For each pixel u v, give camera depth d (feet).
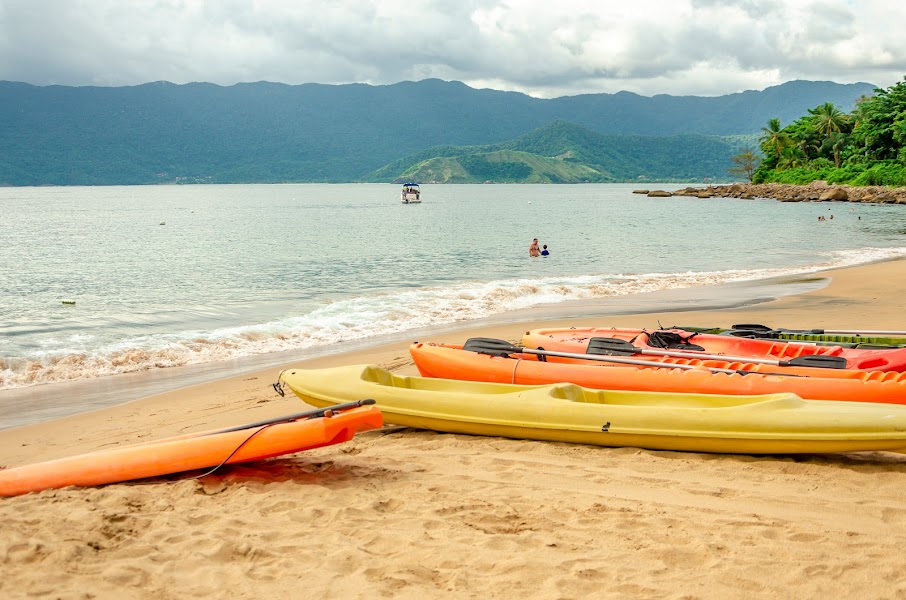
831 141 312.09
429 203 327.47
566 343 28.94
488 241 114.83
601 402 21.36
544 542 13.53
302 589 11.84
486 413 20.93
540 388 21.35
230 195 524.93
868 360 24.40
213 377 34.24
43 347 41.09
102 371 36.06
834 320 42.11
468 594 11.64
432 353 26.20
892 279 60.03
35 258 92.63
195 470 18.12
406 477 17.58
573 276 70.49
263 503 15.78
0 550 12.92
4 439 25.34
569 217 189.16
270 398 28.78
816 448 18.07
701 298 54.65
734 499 15.93
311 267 80.79
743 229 132.67
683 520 14.57
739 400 19.74
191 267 81.82
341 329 45.19
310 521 14.76
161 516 14.89
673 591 11.66
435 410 21.48
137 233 139.13
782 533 13.91
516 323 45.42
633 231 132.77
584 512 15.08
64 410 29.30
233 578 12.21
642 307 51.03
